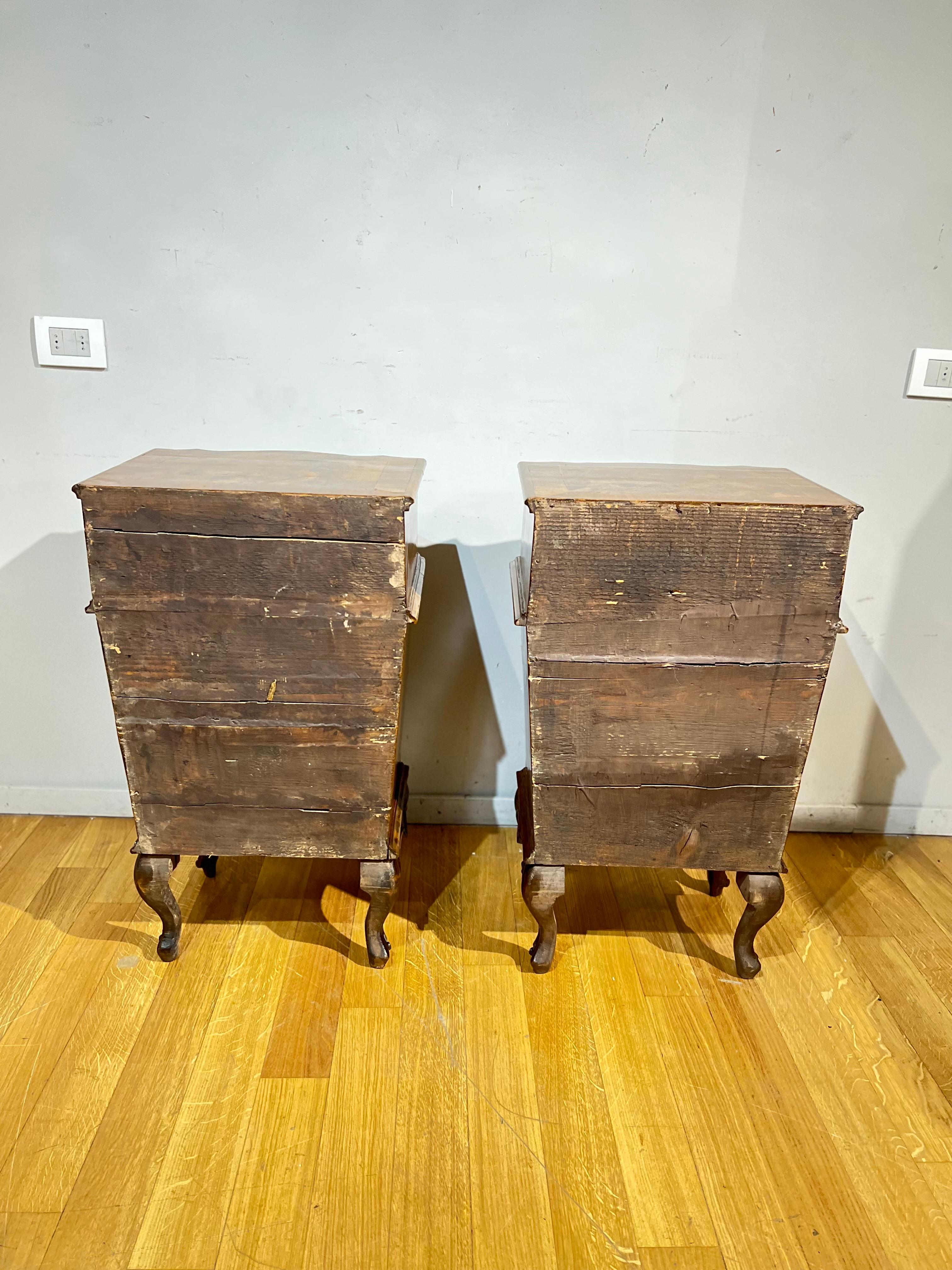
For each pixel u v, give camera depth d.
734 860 1.60
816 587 1.39
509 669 2.08
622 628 1.41
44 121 1.67
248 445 1.89
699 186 1.73
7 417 1.85
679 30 1.64
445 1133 1.36
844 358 1.85
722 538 1.36
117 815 2.18
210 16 1.62
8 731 2.11
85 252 1.75
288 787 1.53
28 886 1.91
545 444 1.91
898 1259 1.21
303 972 1.69
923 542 1.99
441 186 1.73
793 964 1.76
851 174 1.73
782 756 1.50
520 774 2.00
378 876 1.60
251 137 1.69
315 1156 1.32
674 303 1.81
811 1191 1.30
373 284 1.79
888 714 2.14
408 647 1.92
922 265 1.79
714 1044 1.56
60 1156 1.30
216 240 1.75
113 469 1.50
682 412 1.89
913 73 1.67
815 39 1.65
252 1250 1.18
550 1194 1.28
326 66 1.65
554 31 1.64
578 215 1.75
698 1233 1.23
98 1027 1.54
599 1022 1.60
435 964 1.72
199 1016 1.57
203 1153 1.31
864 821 2.24
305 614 1.40
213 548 1.36
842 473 1.94
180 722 1.48
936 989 1.71
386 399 1.87
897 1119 1.42
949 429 1.91
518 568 1.75
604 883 2.01
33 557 1.96
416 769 2.17
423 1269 1.17
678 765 1.51
